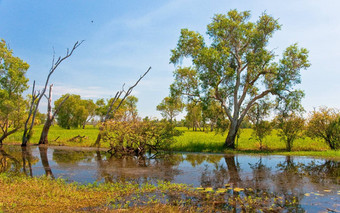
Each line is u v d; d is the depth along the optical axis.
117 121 18.14
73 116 66.69
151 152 19.73
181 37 23.47
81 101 78.12
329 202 7.20
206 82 21.73
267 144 24.42
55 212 6.14
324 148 21.23
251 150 21.45
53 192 7.65
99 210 6.35
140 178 10.20
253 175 11.01
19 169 11.91
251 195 7.89
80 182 9.40
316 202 7.20
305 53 20.69
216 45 22.75
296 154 18.23
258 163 14.46
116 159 15.43
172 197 7.60
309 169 12.52
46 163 13.61
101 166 12.85
